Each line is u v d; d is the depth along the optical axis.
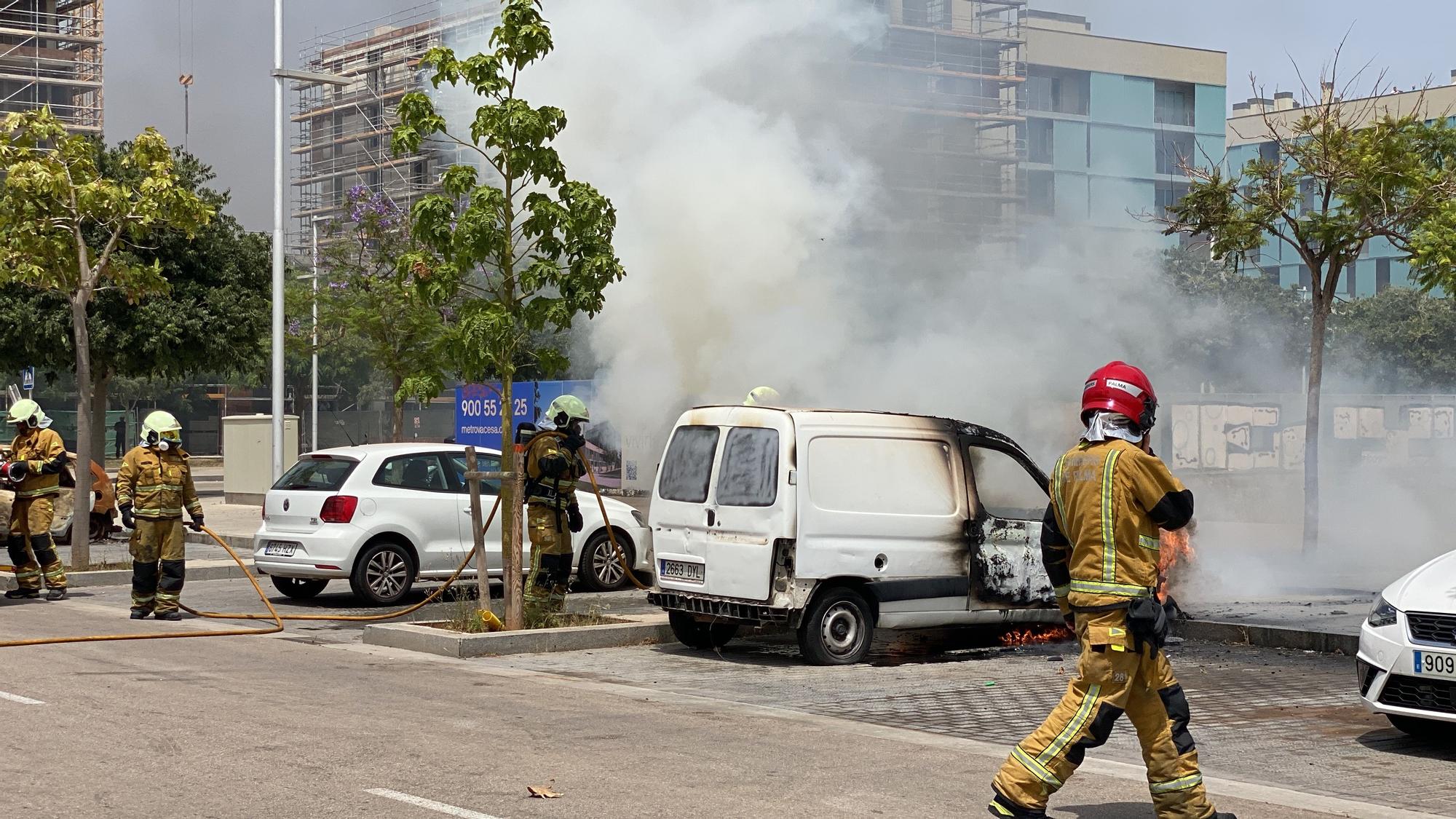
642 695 9.26
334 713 8.25
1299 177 15.77
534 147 11.91
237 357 35.09
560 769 6.75
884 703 9.15
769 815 5.90
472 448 11.85
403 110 11.81
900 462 11.10
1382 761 7.49
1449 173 15.15
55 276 17.14
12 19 95.38
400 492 14.68
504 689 9.43
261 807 5.92
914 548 11.02
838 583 10.87
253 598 15.45
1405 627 7.70
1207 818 5.58
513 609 11.80
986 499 11.62
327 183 76.19
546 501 12.59
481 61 11.73
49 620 13.15
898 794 6.34
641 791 6.32
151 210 17.34
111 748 7.09
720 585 10.92
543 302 11.97
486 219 11.70
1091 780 6.82
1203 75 55.94
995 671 10.55
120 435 69.81
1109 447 5.59
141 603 13.20
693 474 11.30
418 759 6.94
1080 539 5.59
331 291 30.11
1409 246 15.20
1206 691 9.60
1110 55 53.50
